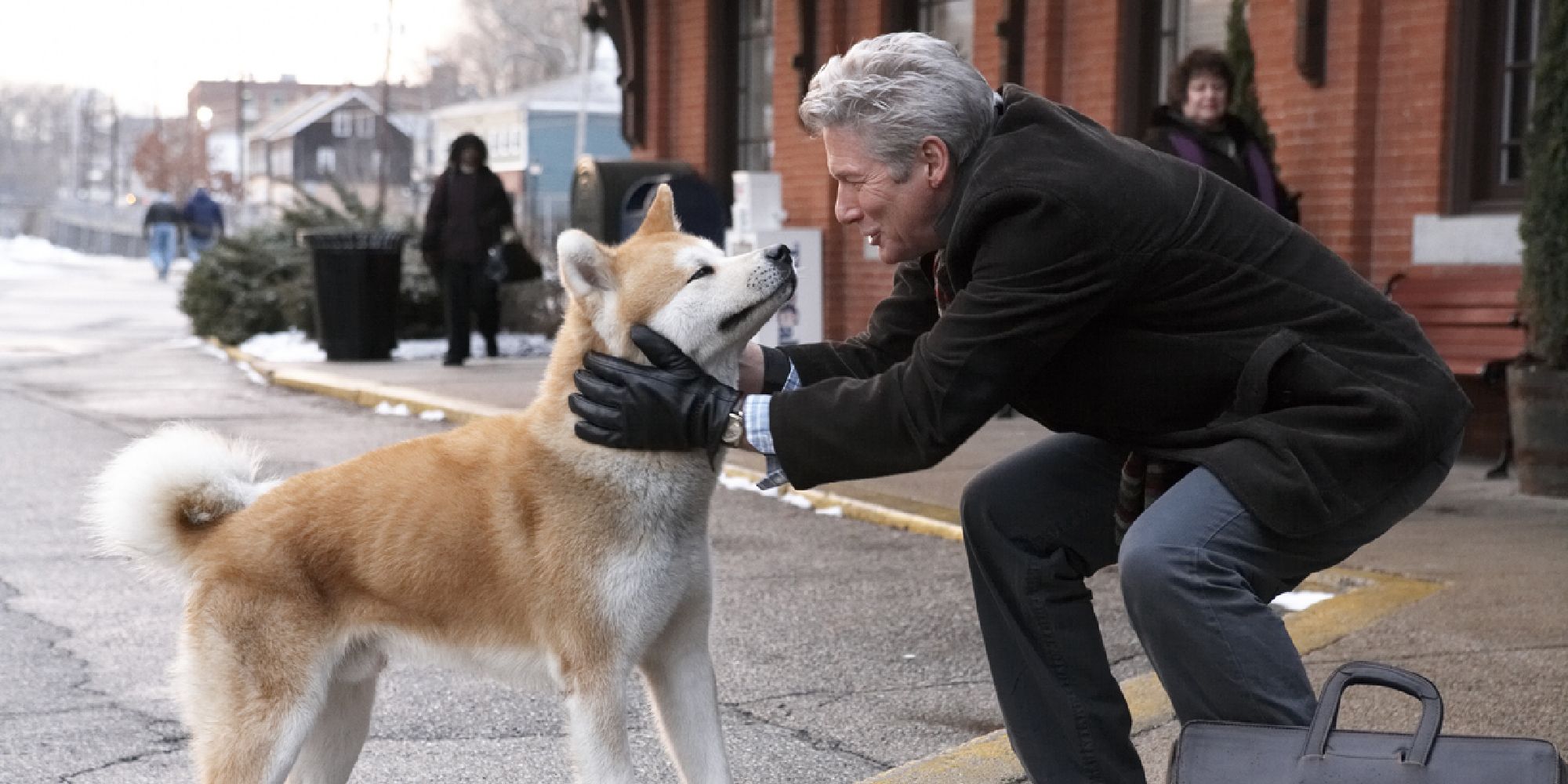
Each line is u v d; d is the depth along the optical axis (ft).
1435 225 29.53
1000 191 10.25
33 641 18.75
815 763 14.56
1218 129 25.79
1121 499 11.21
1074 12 37.60
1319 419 10.08
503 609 12.16
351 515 12.20
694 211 44.24
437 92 241.14
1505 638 17.12
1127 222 10.16
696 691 12.59
